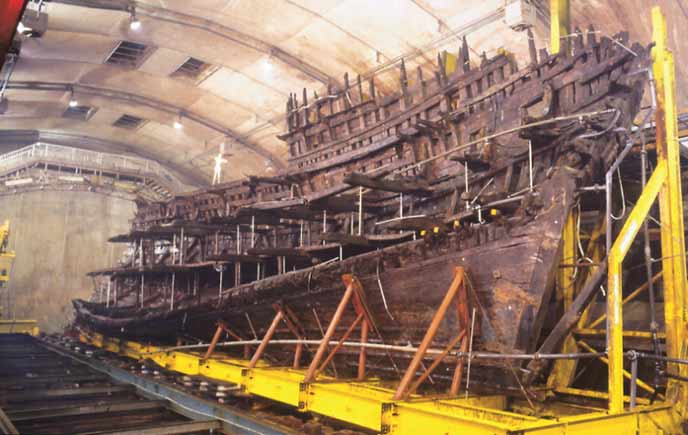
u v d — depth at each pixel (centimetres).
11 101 2372
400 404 496
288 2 1623
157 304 1333
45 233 2841
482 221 629
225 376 792
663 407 500
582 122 592
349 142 993
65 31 1758
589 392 576
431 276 630
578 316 559
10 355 1305
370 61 1808
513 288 559
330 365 804
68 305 2833
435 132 799
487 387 590
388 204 853
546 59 692
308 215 915
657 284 786
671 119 582
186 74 2197
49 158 2794
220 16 1734
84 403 793
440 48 1636
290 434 541
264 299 867
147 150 3116
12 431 556
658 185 547
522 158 681
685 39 1534
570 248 659
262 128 2475
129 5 1623
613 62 607
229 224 1066
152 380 869
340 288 737
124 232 3020
